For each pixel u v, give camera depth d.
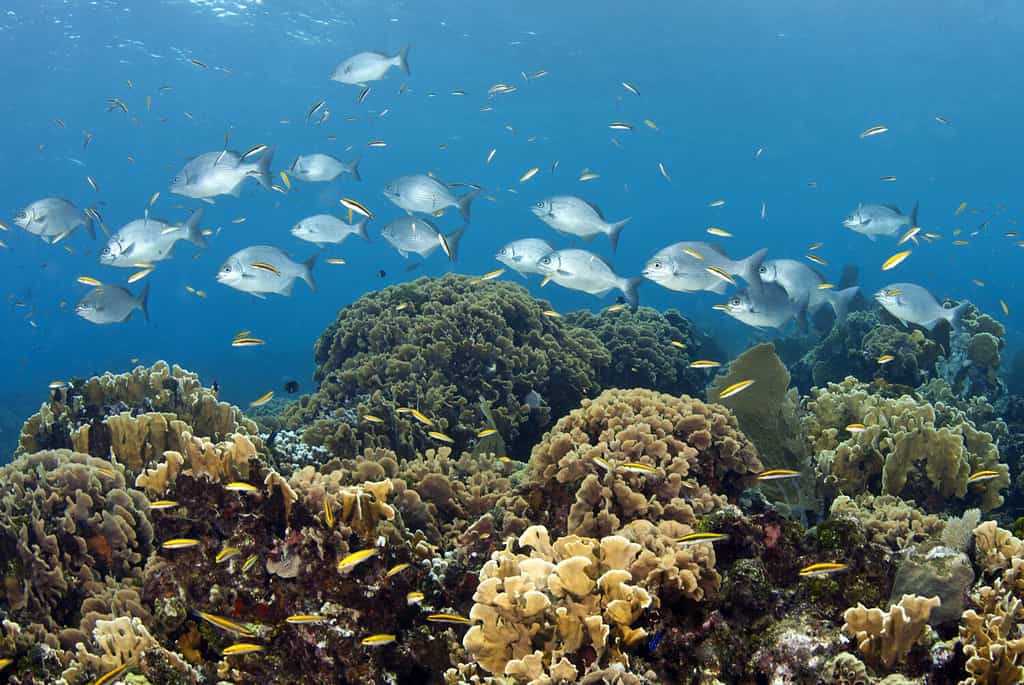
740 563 3.70
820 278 9.45
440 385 9.04
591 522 4.55
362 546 4.02
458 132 66.12
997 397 11.69
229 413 7.71
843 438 7.46
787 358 16.62
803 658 3.17
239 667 3.77
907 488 6.29
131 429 6.67
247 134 59.28
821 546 3.84
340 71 11.14
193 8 33.84
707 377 14.16
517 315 10.69
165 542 3.88
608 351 11.92
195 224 8.95
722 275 6.98
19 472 5.36
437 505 6.19
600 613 3.27
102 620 3.91
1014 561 3.42
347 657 3.75
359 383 9.33
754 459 5.58
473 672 3.52
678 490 4.87
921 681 2.99
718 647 3.37
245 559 3.96
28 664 3.96
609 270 7.39
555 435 5.70
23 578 4.72
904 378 11.00
